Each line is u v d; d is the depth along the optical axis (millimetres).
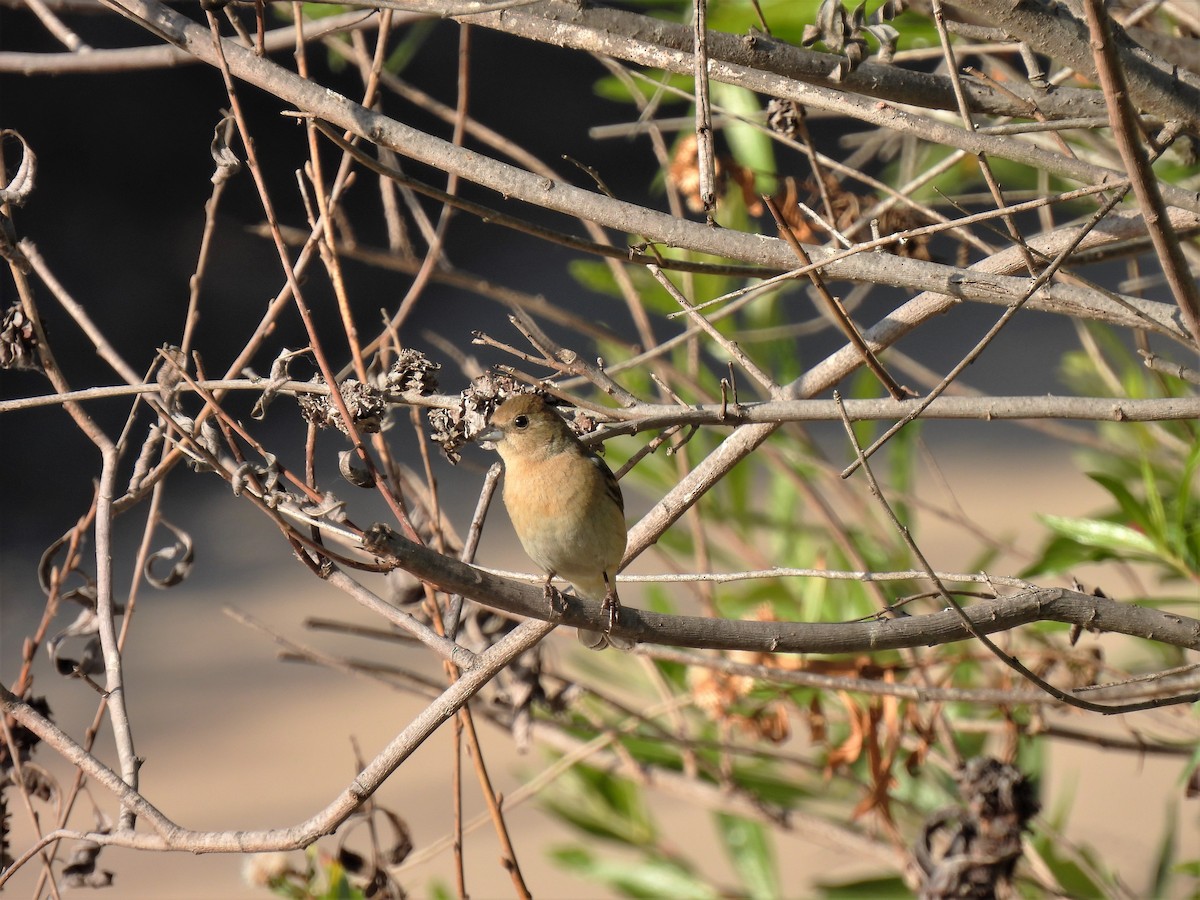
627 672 11219
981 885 8039
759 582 11148
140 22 7355
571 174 44938
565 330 38531
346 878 8594
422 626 6934
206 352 38750
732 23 9398
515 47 44969
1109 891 9844
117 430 36375
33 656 8062
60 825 7770
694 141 9430
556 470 8320
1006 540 11625
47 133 39375
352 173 7773
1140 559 8938
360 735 20953
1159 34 8375
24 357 7652
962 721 9938
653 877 10742
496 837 18016
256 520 31469
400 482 7945
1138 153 5559
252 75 7172
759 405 7031
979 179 11961
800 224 8961
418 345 38562
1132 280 9508
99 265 38781
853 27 6832
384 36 7469
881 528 11062
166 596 27953
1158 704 6660
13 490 33938
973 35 7719
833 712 10539
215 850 6730
